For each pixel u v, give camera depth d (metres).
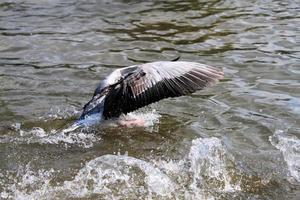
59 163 10.42
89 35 17.61
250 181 9.77
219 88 13.43
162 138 11.27
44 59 15.64
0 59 15.65
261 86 13.54
